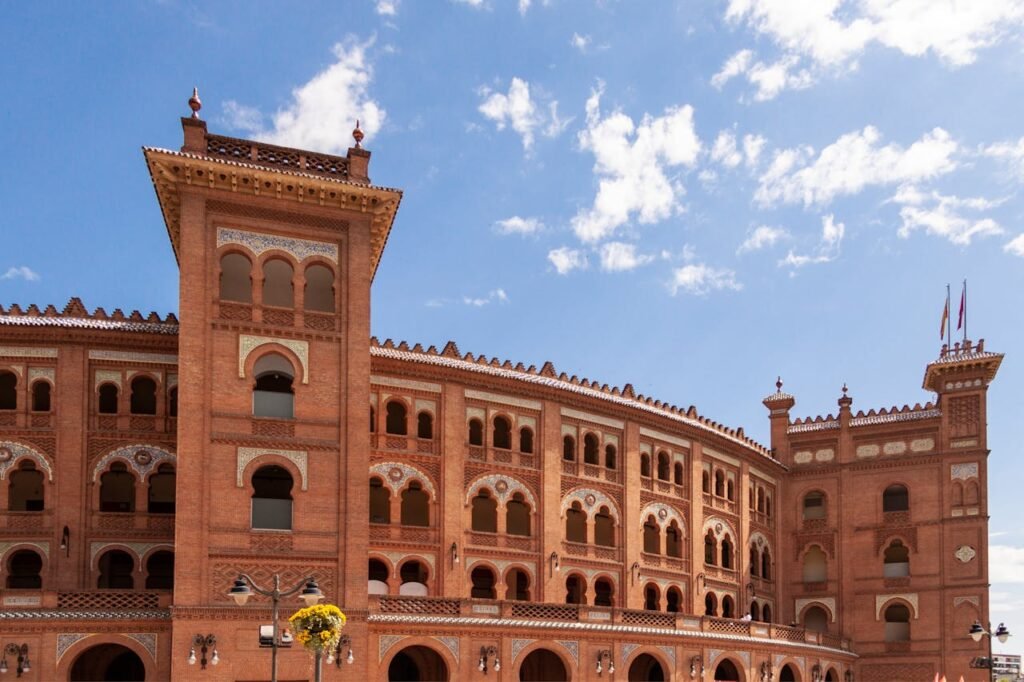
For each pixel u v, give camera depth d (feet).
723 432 223.30
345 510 137.90
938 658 222.07
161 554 149.48
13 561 145.18
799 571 240.94
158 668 128.26
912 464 233.96
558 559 178.81
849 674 224.94
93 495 146.82
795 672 205.16
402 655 164.66
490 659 151.53
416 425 168.66
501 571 172.35
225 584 129.90
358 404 142.00
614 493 192.34
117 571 149.07
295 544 134.62
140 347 152.87
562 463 184.75
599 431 192.85
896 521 233.14
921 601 226.58
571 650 161.17
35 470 146.61
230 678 126.93
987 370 230.07
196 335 135.33
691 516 206.18
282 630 129.90
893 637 229.66
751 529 228.02
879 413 242.78
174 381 153.99
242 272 143.23
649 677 187.21
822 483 242.78
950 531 227.20
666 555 199.62
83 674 140.46
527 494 178.91
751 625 194.18
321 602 133.18
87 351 150.10
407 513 171.83
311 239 145.38
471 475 172.76
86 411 148.46
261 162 143.84
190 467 131.34
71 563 143.33
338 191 144.77
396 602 146.92
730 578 216.54
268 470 141.79
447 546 166.30
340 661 132.36
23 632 125.80
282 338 140.56
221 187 139.74
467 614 152.35
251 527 133.49
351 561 136.56
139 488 149.07
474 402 176.65
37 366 148.25
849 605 233.35
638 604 190.29
